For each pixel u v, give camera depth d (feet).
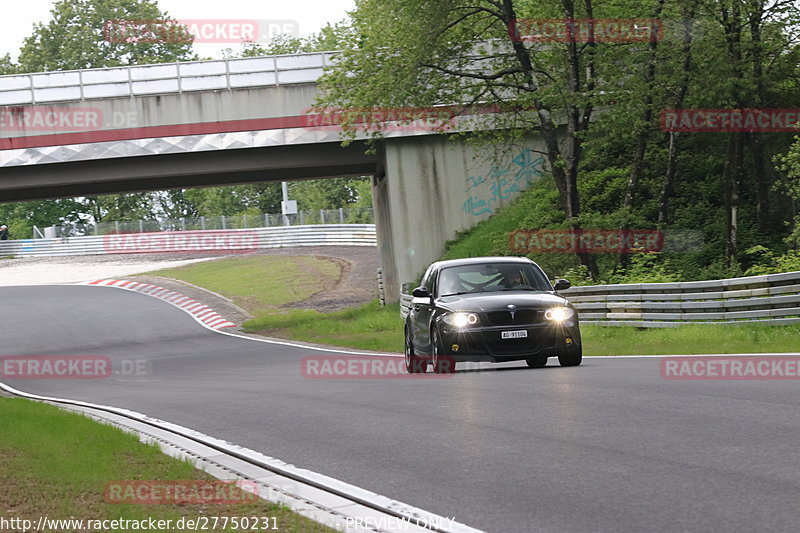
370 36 197.16
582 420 53.31
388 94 191.31
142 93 217.36
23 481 44.04
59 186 242.99
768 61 192.13
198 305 292.81
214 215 563.48
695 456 41.68
